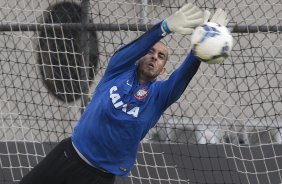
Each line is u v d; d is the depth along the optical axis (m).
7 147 27.70
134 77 19.48
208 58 18.36
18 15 30.47
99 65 28.89
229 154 28.38
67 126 29.45
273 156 28.42
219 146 28.38
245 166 28.30
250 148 28.39
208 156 28.28
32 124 31.00
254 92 31.66
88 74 28.36
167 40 30.78
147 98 19.45
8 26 28.38
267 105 31.88
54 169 19.58
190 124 28.70
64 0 29.55
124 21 30.58
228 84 31.06
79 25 28.22
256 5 30.36
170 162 28.17
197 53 18.41
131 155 19.67
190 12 18.34
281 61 31.31
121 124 19.17
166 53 19.72
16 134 30.92
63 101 29.41
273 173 28.38
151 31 18.56
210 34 18.27
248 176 28.25
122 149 19.34
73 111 29.34
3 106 30.69
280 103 32.50
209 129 29.48
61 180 19.69
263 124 29.41
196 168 28.23
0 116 30.50
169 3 29.56
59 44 29.56
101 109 19.16
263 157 28.36
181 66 19.59
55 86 28.20
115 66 19.39
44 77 28.58
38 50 29.59
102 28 28.25
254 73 31.41
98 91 19.52
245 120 29.12
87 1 28.31
